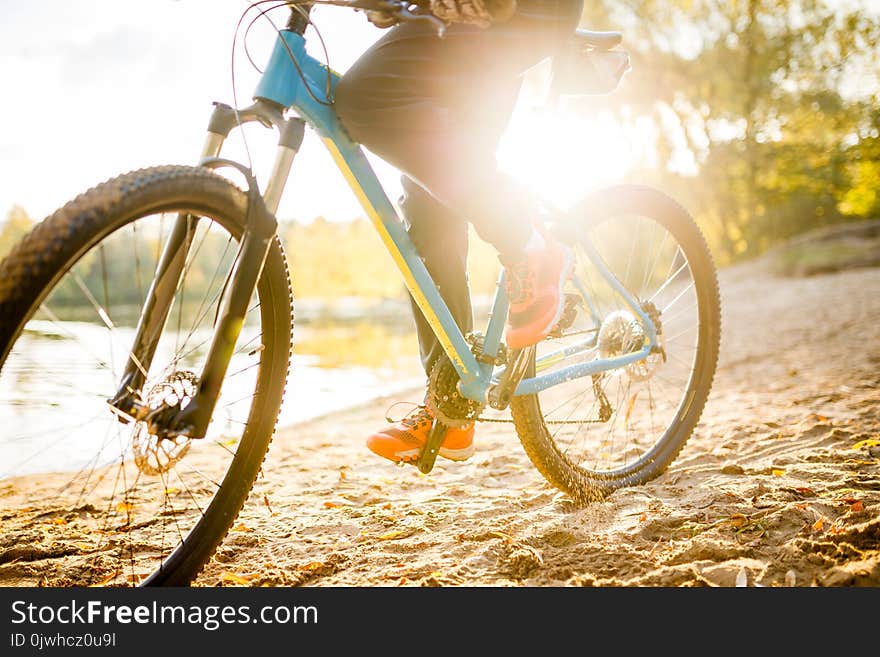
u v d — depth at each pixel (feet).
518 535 6.64
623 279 8.15
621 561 5.96
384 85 5.39
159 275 4.86
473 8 5.06
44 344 5.21
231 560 6.62
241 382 5.97
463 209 5.77
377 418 16.14
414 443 6.69
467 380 6.43
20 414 10.37
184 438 5.06
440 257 6.46
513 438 12.06
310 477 9.99
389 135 5.51
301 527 7.47
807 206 81.87
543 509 7.46
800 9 77.41
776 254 55.62
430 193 5.89
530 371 6.94
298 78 5.37
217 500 5.88
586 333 7.55
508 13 5.16
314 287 136.77
